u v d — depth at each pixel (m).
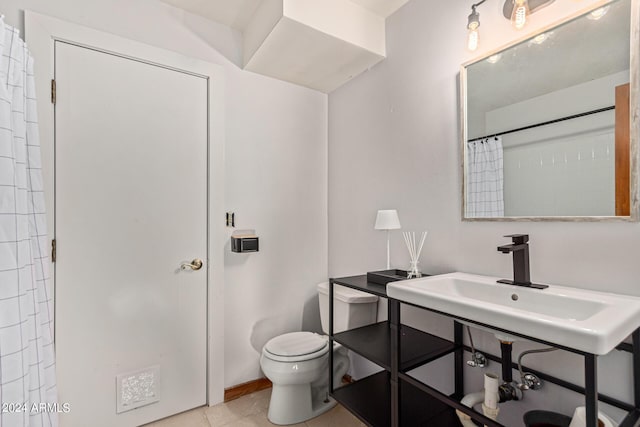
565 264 1.17
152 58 1.73
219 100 1.96
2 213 1.10
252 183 2.10
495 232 1.38
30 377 1.22
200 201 1.89
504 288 1.20
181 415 1.80
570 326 0.75
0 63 1.14
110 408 1.61
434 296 1.07
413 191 1.76
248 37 1.97
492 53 1.38
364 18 1.84
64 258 1.50
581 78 1.12
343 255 2.29
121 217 1.65
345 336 1.67
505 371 1.15
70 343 1.51
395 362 1.27
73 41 1.52
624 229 1.03
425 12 1.69
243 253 2.06
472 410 1.01
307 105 2.36
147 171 1.73
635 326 0.85
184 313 1.83
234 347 2.02
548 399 1.20
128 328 1.66
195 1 1.78
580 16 1.12
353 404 1.51
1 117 1.11
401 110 1.83
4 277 1.09
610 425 0.97
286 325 2.24
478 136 1.43
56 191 1.48
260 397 2.01
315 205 2.40
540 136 1.23
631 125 1.01
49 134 1.46
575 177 1.14
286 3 1.56
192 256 1.86
